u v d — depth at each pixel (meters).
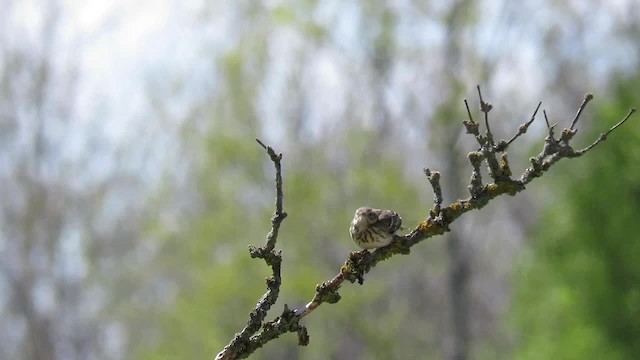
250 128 22.94
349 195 22.75
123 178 26.23
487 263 33.41
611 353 14.58
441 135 22.53
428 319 28.12
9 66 23.78
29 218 24.58
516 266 16.91
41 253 25.08
